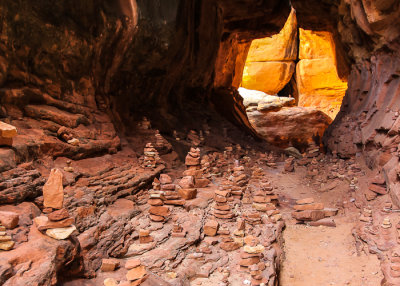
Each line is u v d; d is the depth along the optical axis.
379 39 11.15
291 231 8.26
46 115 8.02
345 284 5.83
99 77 10.80
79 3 9.14
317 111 29.70
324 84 35.41
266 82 37.94
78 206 5.98
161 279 4.88
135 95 13.73
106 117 10.38
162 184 8.42
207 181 9.82
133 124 12.80
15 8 7.45
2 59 7.43
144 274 4.62
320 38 34.00
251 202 9.07
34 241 4.16
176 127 15.59
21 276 3.56
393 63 10.53
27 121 7.61
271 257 6.02
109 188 7.31
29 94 7.98
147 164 9.52
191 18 15.15
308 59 35.34
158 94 15.19
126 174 8.45
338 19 16.28
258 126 29.80
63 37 8.72
